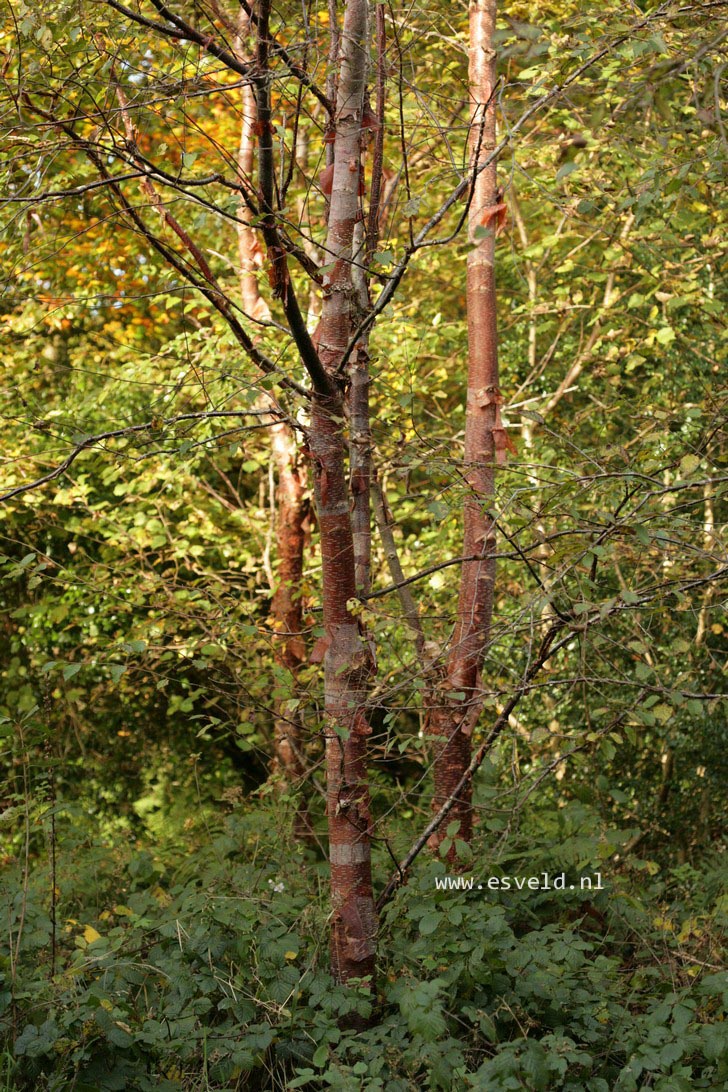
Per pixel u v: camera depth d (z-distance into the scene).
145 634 5.25
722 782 6.67
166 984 3.62
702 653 6.33
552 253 7.12
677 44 3.38
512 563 6.34
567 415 7.37
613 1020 3.43
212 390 5.77
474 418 4.45
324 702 4.04
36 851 6.54
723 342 6.57
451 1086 3.00
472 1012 3.22
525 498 3.76
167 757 8.19
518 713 6.38
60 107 3.89
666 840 6.68
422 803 5.83
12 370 6.96
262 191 3.31
